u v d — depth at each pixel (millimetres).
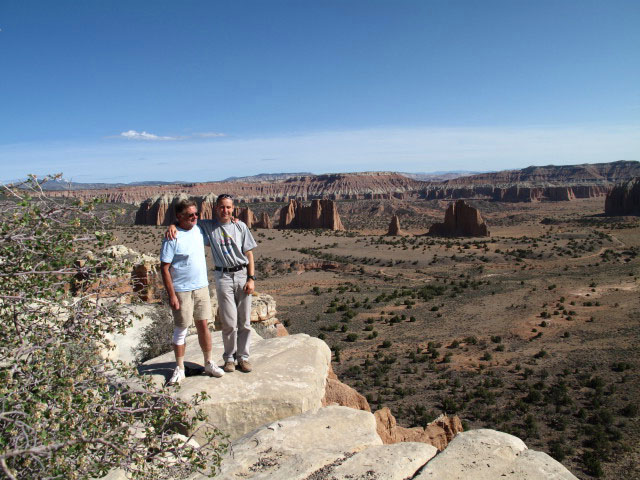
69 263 4562
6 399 3578
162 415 4270
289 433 4977
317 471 4145
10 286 4340
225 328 6223
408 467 4105
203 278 5980
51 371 4078
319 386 6562
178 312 5801
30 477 3482
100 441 3629
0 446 3334
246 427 5590
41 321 4688
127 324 5051
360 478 3953
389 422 8031
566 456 22891
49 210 4352
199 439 5332
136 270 12727
